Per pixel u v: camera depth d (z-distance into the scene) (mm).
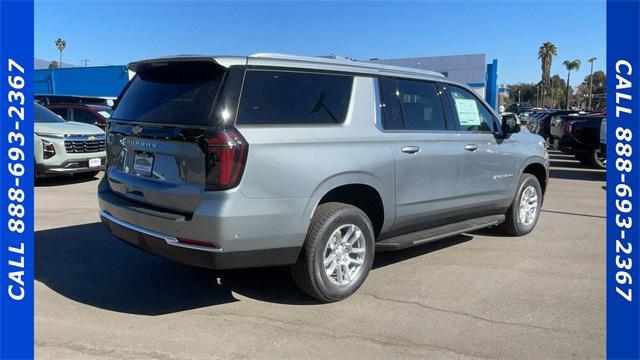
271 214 3902
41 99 15312
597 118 14789
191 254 3828
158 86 4332
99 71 25109
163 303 4410
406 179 4891
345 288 4453
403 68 5207
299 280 4301
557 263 5645
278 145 3930
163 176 4023
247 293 4656
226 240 3732
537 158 6793
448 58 34094
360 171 4434
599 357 3600
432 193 5207
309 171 4078
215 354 3561
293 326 4004
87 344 3662
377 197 4688
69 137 10008
